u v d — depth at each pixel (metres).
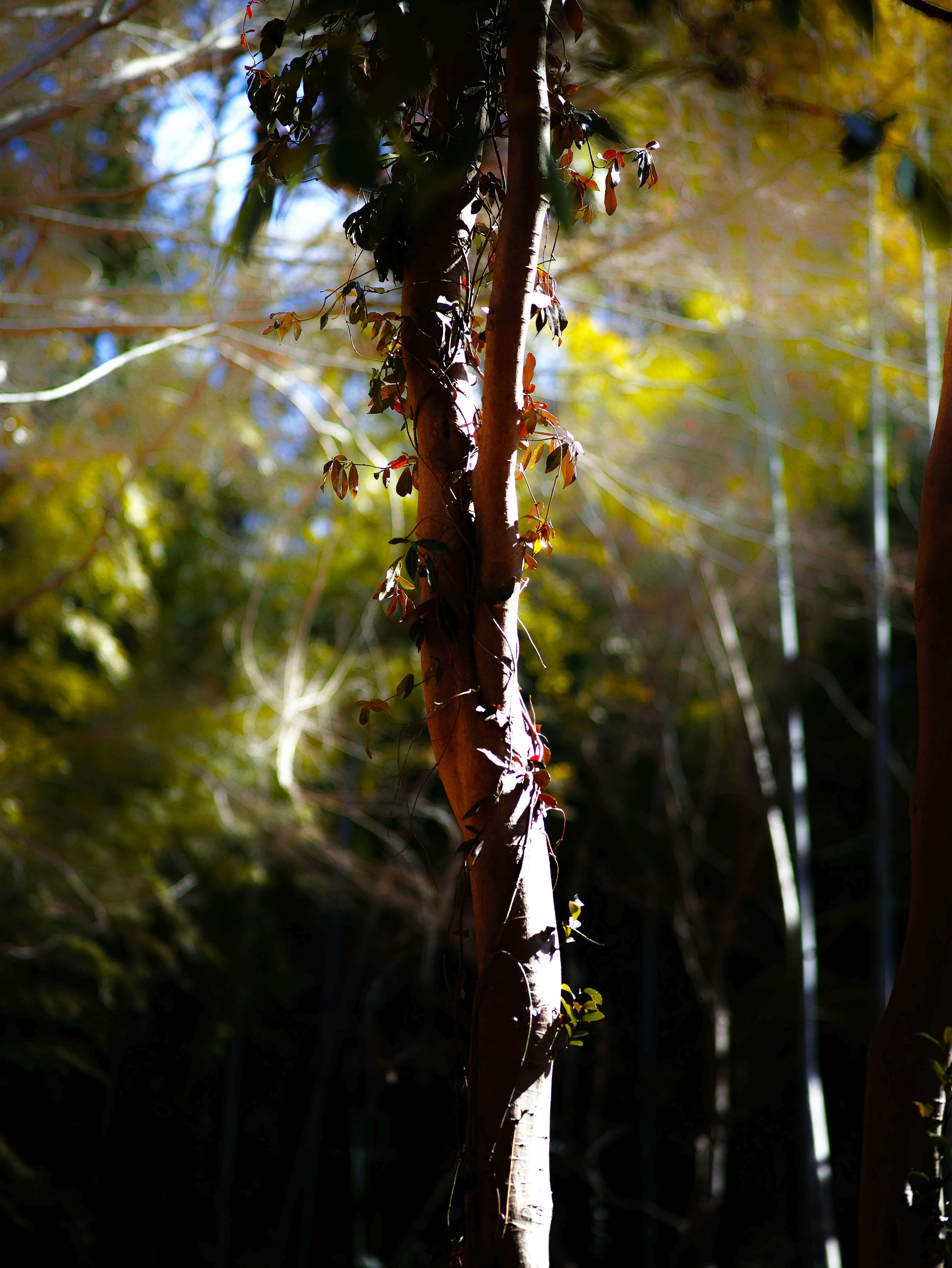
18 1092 10.16
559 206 1.42
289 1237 10.71
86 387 7.29
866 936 10.45
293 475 8.12
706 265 6.46
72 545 7.70
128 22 5.20
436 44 1.58
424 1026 10.65
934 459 1.95
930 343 6.74
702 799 9.59
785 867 7.83
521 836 1.79
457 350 1.96
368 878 8.03
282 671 8.21
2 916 7.71
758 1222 9.78
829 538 8.19
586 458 7.06
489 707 1.82
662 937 11.12
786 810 9.48
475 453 1.94
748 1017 9.28
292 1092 11.12
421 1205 10.66
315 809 8.49
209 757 8.02
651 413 8.22
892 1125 1.78
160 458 7.38
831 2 1.54
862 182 5.94
